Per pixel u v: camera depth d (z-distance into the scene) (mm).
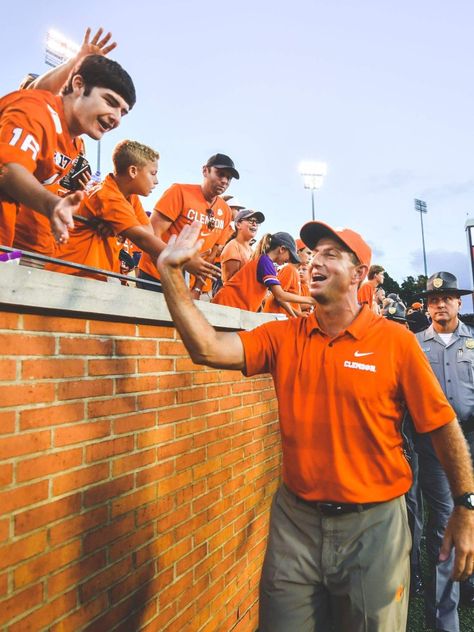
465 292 3674
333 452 1714
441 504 3197
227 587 2752
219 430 2715
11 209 1890
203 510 2510
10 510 1424
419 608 3529
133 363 1993
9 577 1410
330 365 1749
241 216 4777
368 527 1698
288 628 1752
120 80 2086
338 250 1823
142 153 2596
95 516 1747
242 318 3023
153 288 3475
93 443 1755
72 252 2428
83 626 1674
